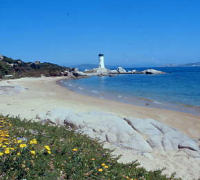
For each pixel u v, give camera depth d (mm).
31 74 70375
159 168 6004
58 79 61156
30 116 11156
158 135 8648
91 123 9000
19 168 3381
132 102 19500
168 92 27047
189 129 11117
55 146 4828
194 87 32188
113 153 6840
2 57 76188
